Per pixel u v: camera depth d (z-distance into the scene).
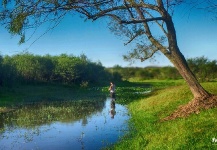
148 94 37.00
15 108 32.00
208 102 16.20
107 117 24.80
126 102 34.78
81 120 23.67
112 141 16.34
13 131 19.80
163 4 16.64
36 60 65.56
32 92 51.66
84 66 72.12
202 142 10.62
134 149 13.31
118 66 103.50
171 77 95.50
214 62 55.03
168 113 18.44
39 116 26.22
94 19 14.77
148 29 17.64
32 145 16.05
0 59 50.91
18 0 12.70
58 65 68.62
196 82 16.98
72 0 13.29
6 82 51.09
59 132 19.14
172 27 16.94
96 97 45.53
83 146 15.60
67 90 59.66
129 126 19.39
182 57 17.11
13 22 12.56
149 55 18.64
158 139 12.94
